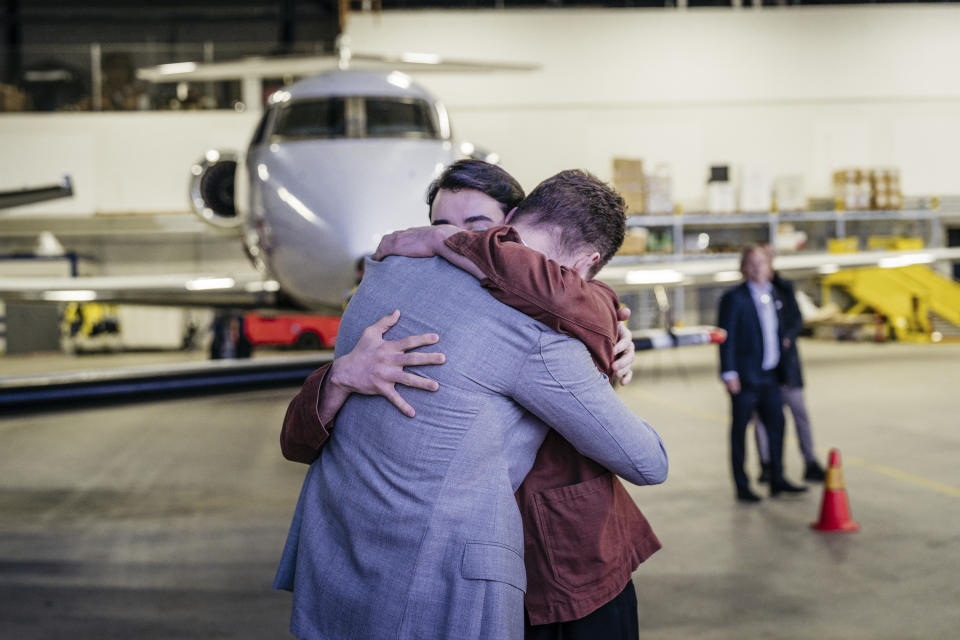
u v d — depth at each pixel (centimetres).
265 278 896
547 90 2280
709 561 454
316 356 553
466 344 165
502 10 2266
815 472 623
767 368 579
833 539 488
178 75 1348
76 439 916
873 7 2294
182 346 2208
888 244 2078
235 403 1209
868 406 1000
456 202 198
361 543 169
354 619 167
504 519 164
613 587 183
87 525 559
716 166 2181
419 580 160
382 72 818
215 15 2586
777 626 364
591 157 2297
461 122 2283
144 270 2356
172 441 896
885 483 623
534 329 165
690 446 791
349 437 175
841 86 2305
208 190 891
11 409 426
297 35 2598
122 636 367
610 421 169
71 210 2211
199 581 443
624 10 2278
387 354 168
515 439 171
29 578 449
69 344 2130
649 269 1056
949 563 441
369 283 183
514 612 161
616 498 192
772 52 2297
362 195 696
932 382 1191
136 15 2575
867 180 2180
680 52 2292
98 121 2212
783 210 2180
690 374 1454
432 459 164
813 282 2225
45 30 2578
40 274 2173
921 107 2314
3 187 2198
